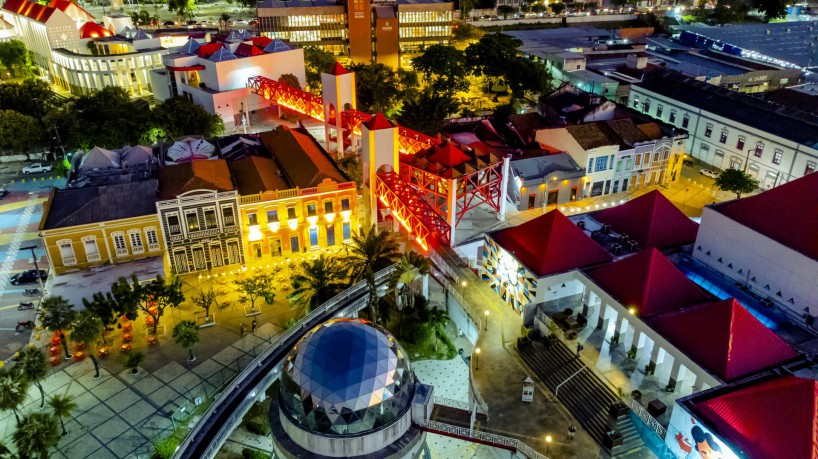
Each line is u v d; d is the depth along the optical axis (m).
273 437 46.50
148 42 159.62
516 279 66.19
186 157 94.94
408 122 117.81
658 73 128.75
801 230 56.69
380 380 44.28
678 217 72.44
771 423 41.75
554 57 154.88
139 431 55.22
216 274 79.19
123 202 75.94
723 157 109.06
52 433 49.47
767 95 124.56
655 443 49.50
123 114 117.38
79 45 164.00
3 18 185.00
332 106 110.81
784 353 50.47
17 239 88.31
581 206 96.50
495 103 152.88
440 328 71.44
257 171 84.81
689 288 58.78
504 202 89.88
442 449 55.22
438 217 78.81
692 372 53.69
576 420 52.91
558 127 110.31
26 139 112.44
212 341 66.88
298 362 45.25
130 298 64.56
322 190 81.00
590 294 61.75
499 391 56.22
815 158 91.62
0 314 71.81
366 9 174.50
